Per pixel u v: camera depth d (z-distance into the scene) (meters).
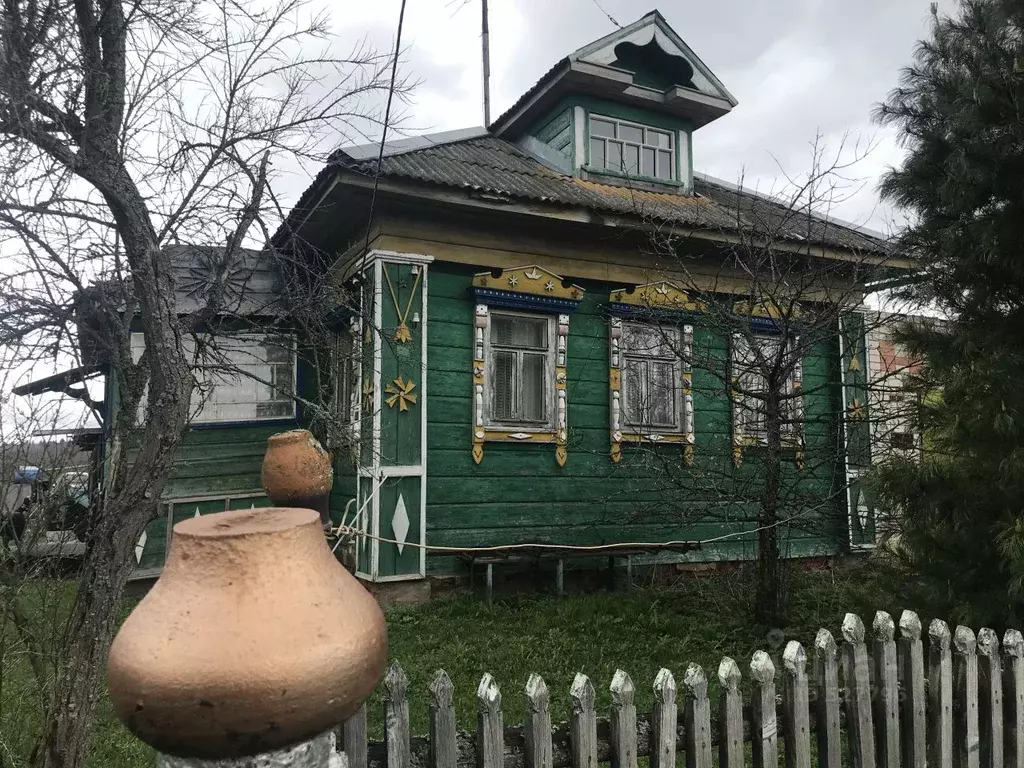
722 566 8.98
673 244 8.20
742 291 8.32
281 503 1.94
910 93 4.50
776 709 2.79
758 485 7.11
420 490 7.51
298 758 1.04
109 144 2.69
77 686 2.37
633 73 10.17
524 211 7.70
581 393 8.53
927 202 4.41
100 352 4.14
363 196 7.17
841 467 7.51
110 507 2.53
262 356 8.69
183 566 1.05
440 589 7.57
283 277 4.98
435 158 8.42
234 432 8.74
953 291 4.24
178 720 0.94
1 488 3.85
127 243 2.62
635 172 10.30
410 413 7.51
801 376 9.19
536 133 10.87
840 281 7.83
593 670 5.32
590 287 8.68
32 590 3.70
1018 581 3.47
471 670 5.27
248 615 0.99
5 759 3.24
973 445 3.91
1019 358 3.79
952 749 3.17
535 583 7.95
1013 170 3.95
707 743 2.57
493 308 8.13
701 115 10.57
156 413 2.52
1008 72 4.03
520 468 8.13
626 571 8.33
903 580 4.43
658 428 8.84
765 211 9.17
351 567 7.73
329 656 1.00
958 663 3.22
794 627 6.09
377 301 7.41
